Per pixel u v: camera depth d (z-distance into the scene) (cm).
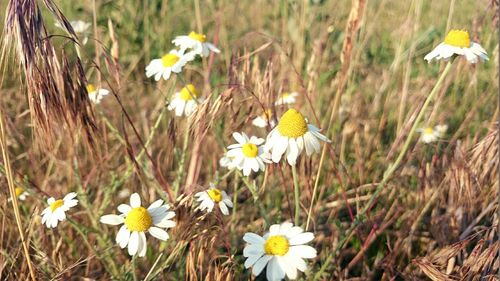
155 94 30
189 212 15
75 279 19
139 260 19
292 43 29
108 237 20
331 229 21
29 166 24
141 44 33
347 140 27
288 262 12
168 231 18
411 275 18
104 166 22
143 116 26
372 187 23
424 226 22
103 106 27
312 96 24
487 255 14
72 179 22
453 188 20
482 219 20
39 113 13
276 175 22
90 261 19
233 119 18
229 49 31
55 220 16
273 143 14
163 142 25
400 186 23
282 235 13
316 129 15
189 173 21
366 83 30
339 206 22
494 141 18
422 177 21
